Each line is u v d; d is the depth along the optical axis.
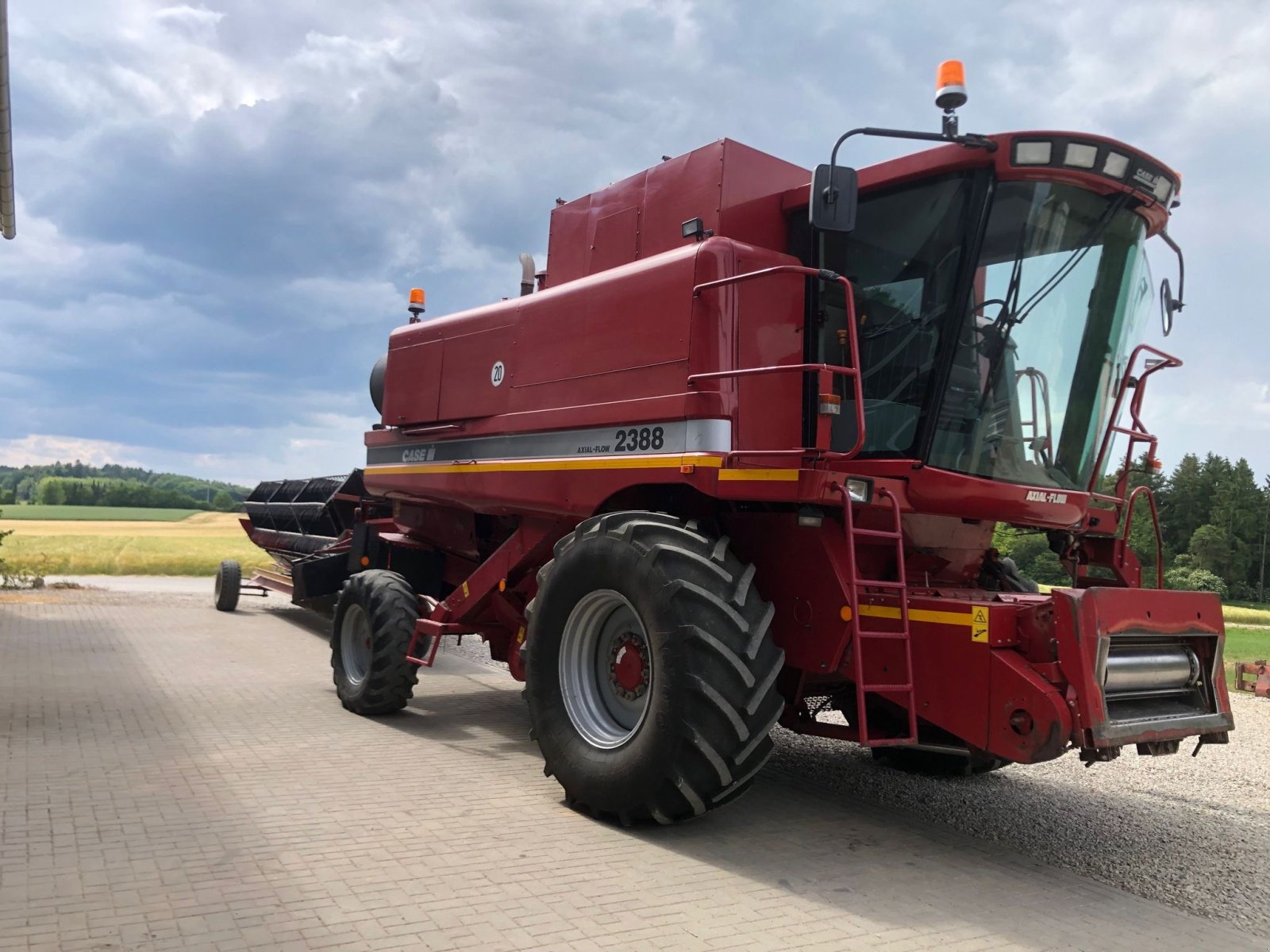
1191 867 4.42
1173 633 4.17
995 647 4.05
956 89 4.32
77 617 12.52
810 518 4.26
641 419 4.86
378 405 8.36
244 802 4.45
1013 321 4.57
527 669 4.93
